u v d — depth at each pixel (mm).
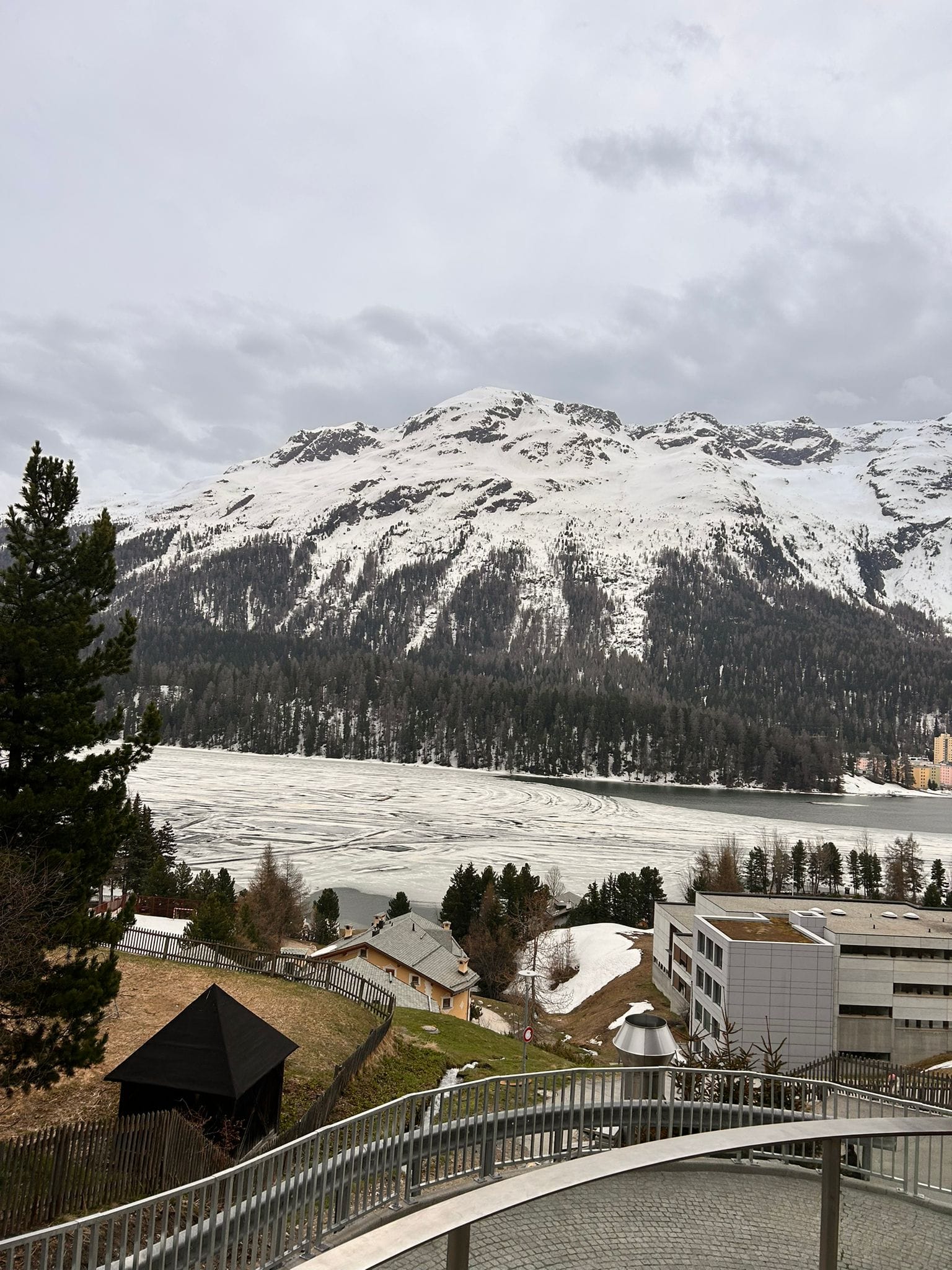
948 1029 65250
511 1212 11617
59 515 23484
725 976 59188
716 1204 12367
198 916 55125
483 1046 37875
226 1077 18906
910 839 132250
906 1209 12727
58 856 20484
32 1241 9188
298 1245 11344
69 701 21844
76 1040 20094
